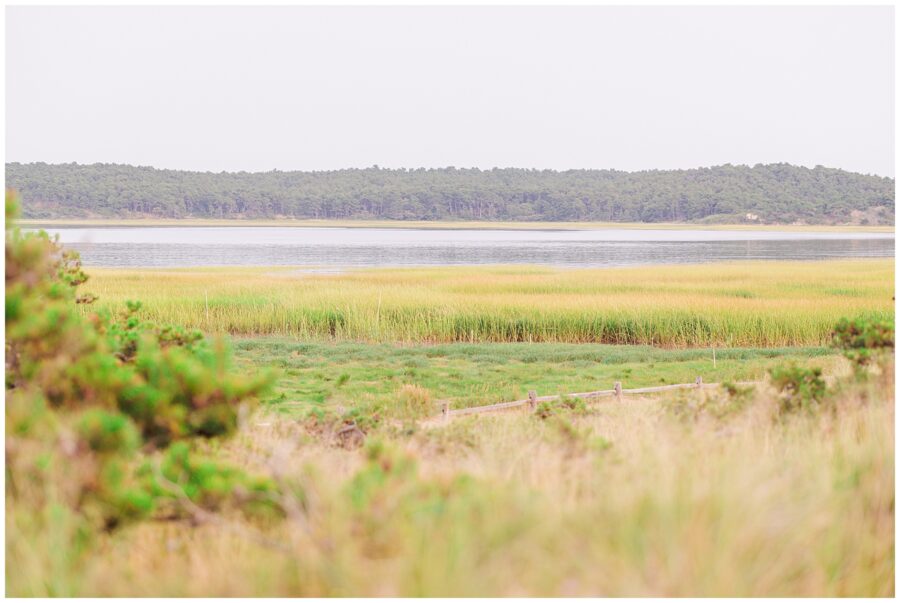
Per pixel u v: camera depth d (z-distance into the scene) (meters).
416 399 24.94
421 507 6.47
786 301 50.94
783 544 6.14
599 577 5.67
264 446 11.47
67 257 13.13
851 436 9.69
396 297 53.84
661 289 63.28
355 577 5.99
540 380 33.06
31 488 7.22
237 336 47.38
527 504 6.49
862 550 6.55
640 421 14.92
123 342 11.75
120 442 7.17
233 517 7.54
